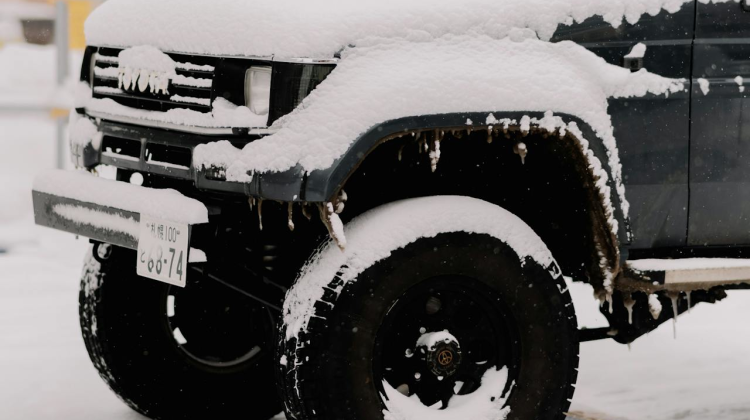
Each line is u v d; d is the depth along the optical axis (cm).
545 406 348
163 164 356
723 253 389
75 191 376
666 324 607
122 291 421
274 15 331
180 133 350
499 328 345
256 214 377
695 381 504
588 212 360
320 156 313
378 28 330
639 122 362
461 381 352
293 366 322
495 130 336
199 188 335
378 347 328
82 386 480
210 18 346
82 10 978
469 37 340
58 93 872
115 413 442
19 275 714
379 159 370
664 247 373
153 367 426
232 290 430
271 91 325
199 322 433
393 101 321
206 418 432
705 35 371
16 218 894
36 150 1093
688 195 371
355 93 320
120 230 354
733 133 374
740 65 374
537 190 383
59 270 732
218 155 329
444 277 335
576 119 344
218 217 366
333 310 321
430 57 333
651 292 370
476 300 342
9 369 503
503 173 384
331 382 322
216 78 339
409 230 330
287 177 313
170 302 591
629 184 363
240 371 438
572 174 363
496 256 339
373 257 325
